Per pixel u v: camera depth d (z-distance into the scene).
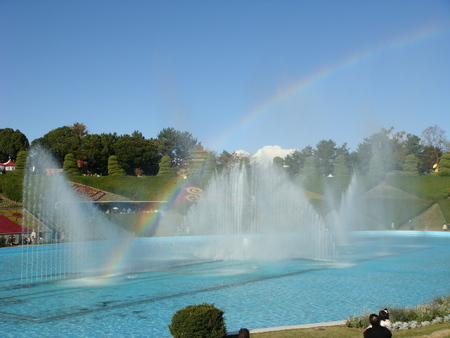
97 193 66.06
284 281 22.33
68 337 13.44
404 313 13.93
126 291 20.12
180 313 11.40
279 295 19.03
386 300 17.97
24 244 40.31
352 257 32.31
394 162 104.19
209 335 11.19
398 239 48.34
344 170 82.19
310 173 80.62
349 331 12.48
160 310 16.64
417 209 61.69
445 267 26.98
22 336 13.62
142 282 22.36
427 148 114.62
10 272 25.98
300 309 16.59
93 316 15.84
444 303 15.11
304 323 14.76
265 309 16.61
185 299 18.42
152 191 69.25
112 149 109.12
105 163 107.75
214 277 23.67
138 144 108.44
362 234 53.62
